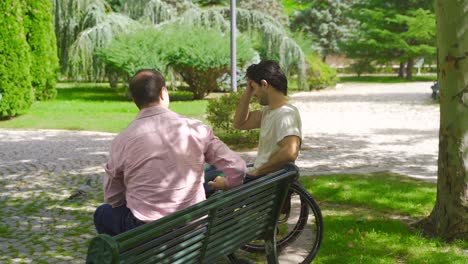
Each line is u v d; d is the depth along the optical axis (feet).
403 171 28.04
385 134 43.57
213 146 10.75
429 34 131.75
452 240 15.76
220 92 87.61
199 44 73.15
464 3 15.15
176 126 10.34
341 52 159.74
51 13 75.05
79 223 19.06
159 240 8.69
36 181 26.55
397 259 14.56
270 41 85.46
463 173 15.60
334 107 68.13
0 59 51.47
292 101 76.95
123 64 72.08
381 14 136.67
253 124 14.66
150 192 10.05
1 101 51.24
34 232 17.95
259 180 11.10
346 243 15.80
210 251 10.46
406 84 120.88
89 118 54.24
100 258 7.54
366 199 20.98
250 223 11.64
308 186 23.43
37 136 42.80
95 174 28.17
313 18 170.40
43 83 70.95
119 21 79.41
